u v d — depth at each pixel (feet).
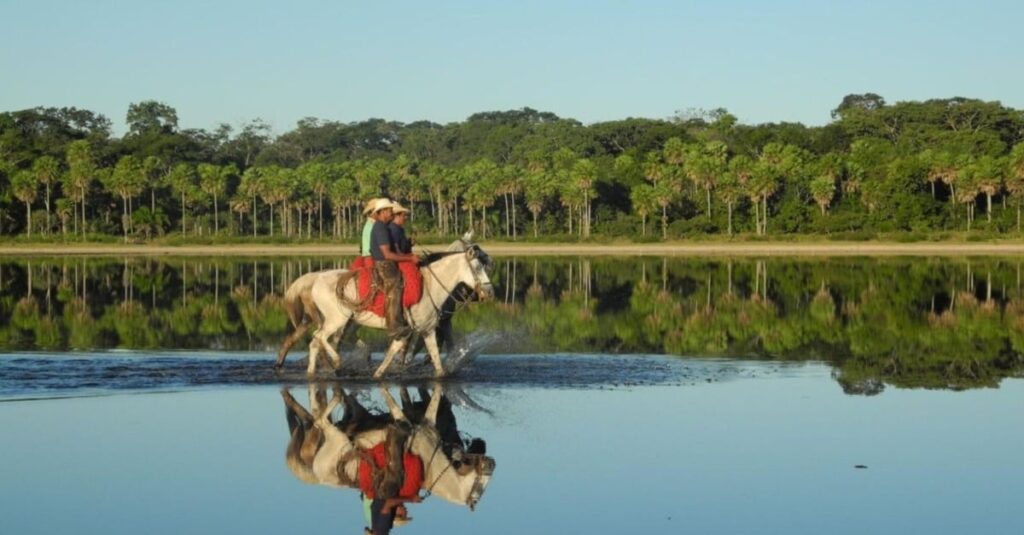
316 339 61.62
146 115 504.02
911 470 40.57
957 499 36.86
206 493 38.01
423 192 399.03
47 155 394.93
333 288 60.70
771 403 54.44
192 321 99.14
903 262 220.64
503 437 46.68
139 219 367.66
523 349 76.64
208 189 381.19
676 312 108.37
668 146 378.32
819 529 33.73
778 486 38.63
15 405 54.13
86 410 52.65
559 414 51.60
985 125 419.33
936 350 76.33
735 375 63.82
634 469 41.06
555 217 390.01
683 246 320.91
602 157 419.95
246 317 103.50
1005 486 38.50
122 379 61.57
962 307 112.27
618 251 308.81
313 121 571.28
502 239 362.12
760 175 331.16
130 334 87.61
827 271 185.68
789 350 76.74
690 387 59.41
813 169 348.38
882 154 368.27
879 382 61.26
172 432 47.67
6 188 377.50
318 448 44.88
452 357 66.39
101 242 353.72
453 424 49.44
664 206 346.33
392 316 59.11
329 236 390.63
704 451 43.78
